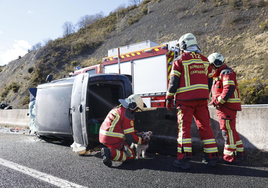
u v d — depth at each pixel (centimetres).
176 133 539
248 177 312
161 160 418
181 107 363
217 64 389
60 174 339
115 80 567
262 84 1591
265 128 419
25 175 334
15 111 1094
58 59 3888
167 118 554
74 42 4372
